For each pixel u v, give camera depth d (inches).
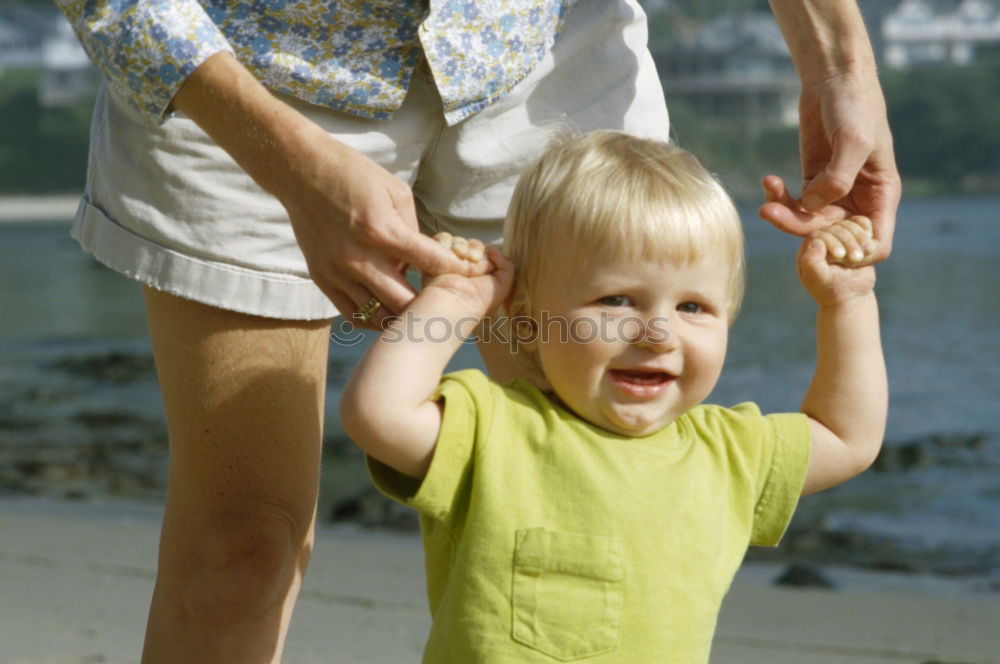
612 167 87.1
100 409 367.2
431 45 99.1
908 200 2559.1
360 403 83.0
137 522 226.1
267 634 99.8
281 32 98.7
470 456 85.2
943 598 174.7
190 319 98.7
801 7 100.7
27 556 188.5
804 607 168.6
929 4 4291.3
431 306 84.7
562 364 86.9
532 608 82.8
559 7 105.3
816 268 92.8
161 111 90.0
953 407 350.0
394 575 182.4
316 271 87.2
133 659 139.4
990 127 3348.9
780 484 90.9
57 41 3993.6
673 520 85.2
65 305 728.3
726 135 3708.2
